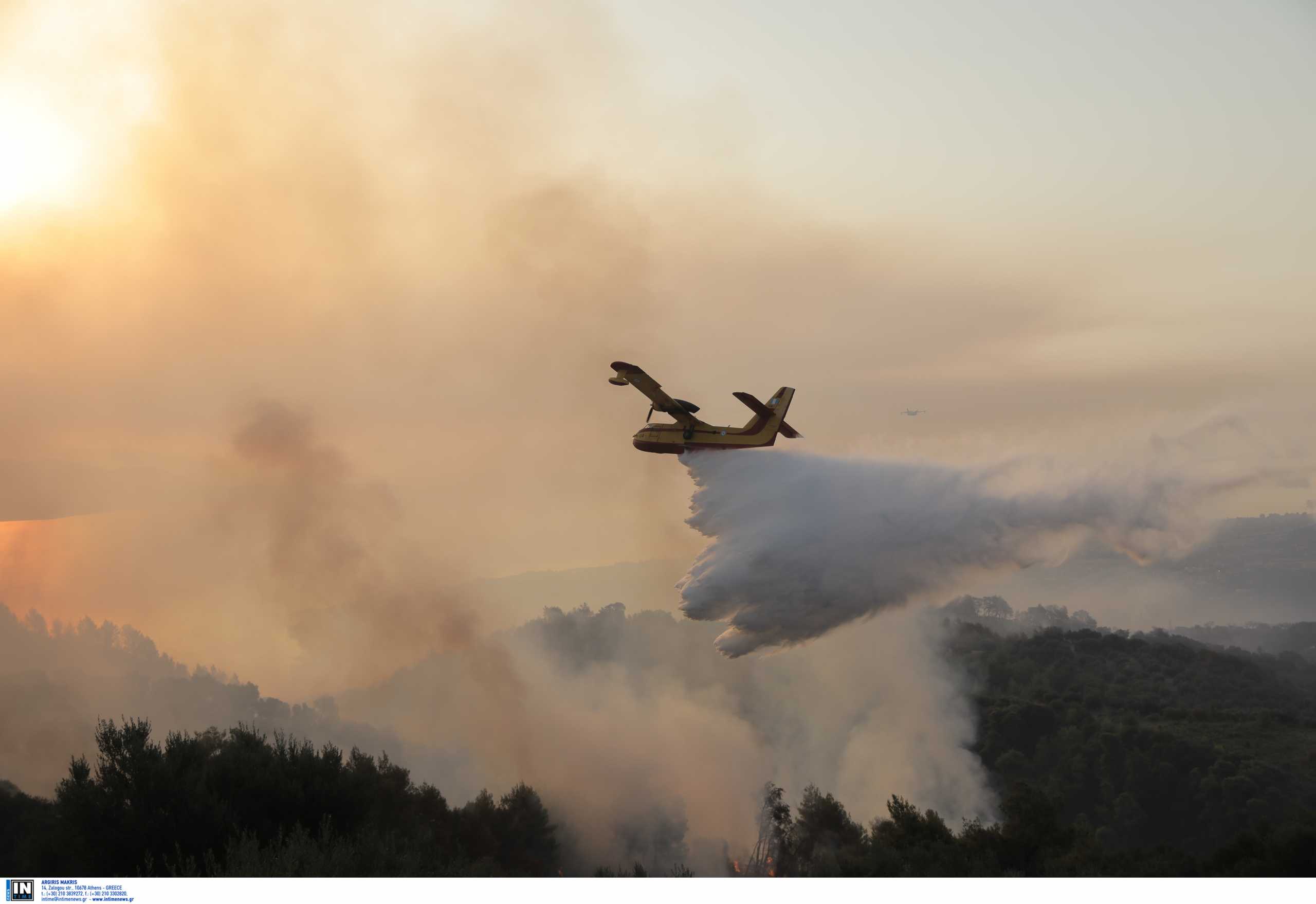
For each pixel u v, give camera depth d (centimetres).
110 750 2705
